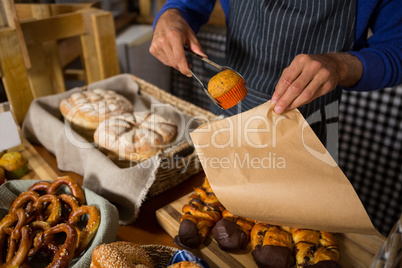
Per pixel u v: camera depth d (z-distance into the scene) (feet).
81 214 2.63
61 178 2.87
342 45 3.13
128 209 3.06
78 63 8.56
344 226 1.97
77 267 2.16
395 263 1.26
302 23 3.09
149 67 7.66
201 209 2.80
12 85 4.43
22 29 4.58
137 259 2.16
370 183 6.21
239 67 3.74
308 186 1.99
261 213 2.10
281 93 2.20
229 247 2.52
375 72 2.67
